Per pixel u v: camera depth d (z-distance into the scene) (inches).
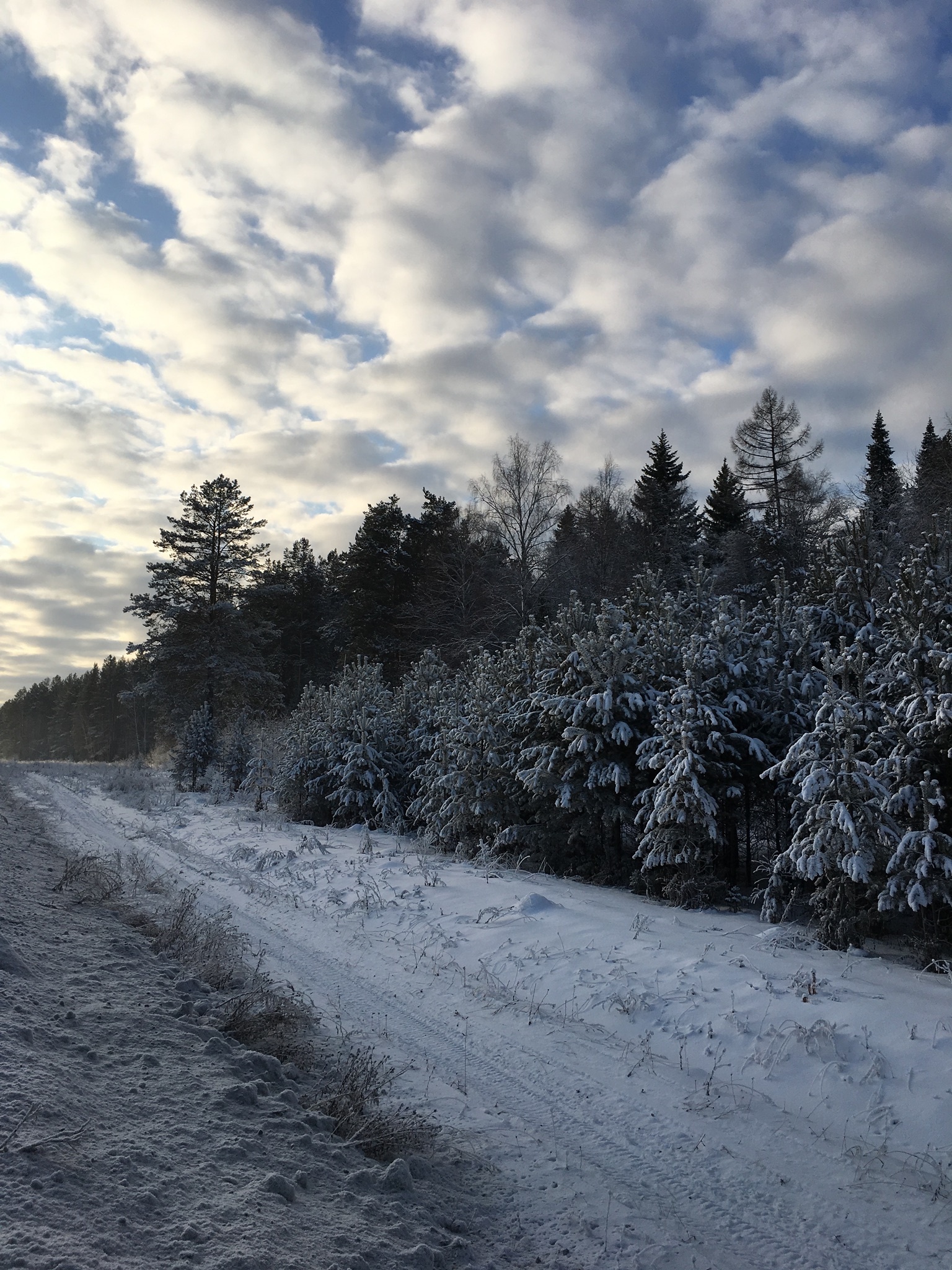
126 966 283.9
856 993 279.4
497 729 608.1
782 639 500.7
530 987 325.7
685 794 424.8
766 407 1697.8
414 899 460.1
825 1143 207.8
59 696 5315.0
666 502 1787.6
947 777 343.9
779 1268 159.3
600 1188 187.2
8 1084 167.9
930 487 1201.4
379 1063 236.8
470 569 1508.4
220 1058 218.8
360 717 840.3
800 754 373.4
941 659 354.0
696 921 394.6
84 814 904.9
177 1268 123.3
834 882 351.6
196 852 660.7
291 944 389.7
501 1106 229.0
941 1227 171.8
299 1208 151.3
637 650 526.0
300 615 2269.9
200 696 1615.4
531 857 567.2
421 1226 159.3
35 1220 126.3
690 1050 262.1
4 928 296.7
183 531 1686.8
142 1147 158.4
